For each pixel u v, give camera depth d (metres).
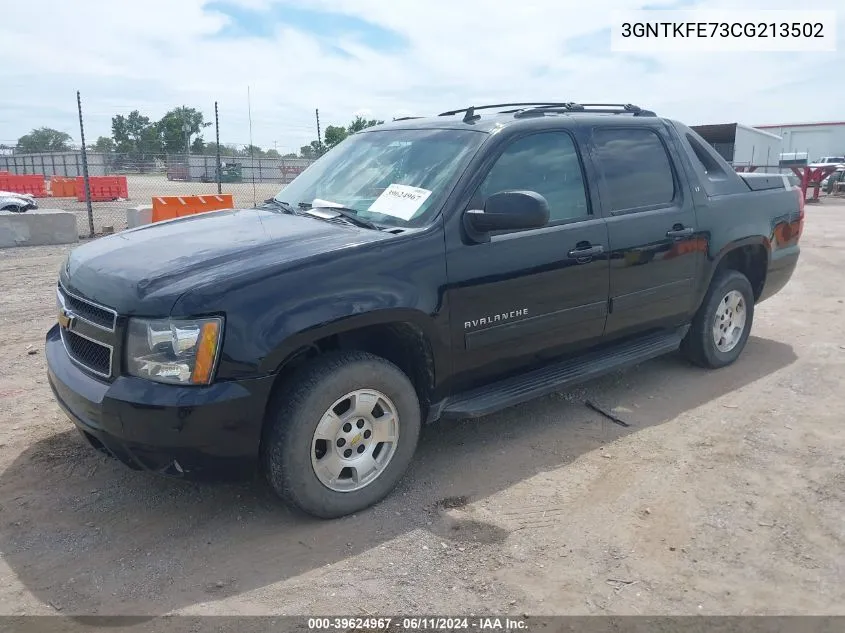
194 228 3.88
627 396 5.00
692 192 4.94
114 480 3.74
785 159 27.58
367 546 3.15
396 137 4.37
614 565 3.01
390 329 3.55
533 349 4.07
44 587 2.85
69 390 3.21
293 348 3.06
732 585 2.88
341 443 3.32
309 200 4.27
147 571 2.96
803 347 6.20
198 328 2.91
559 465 3.94
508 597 2.80
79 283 3.37
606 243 4.29
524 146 4.03
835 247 12.41
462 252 3.62
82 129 13.80
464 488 3.68
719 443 4.21
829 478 3.77
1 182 30.27
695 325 5.30
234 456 3.06
